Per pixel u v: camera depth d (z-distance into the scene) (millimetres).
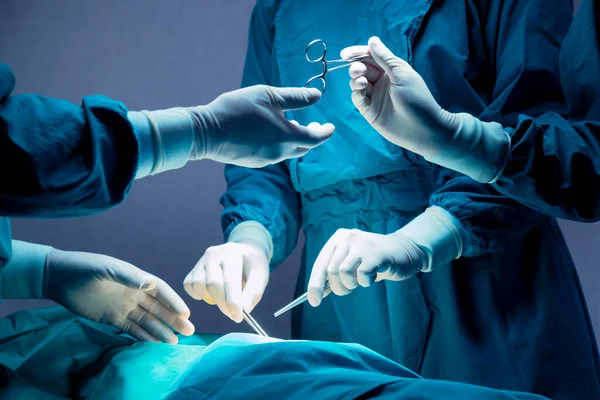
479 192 1514
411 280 1584
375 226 1626
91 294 1439
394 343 1599
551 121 1382
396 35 1594
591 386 1489
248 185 1804
